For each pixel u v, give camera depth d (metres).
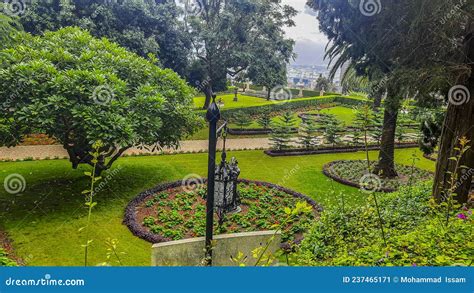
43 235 5.50
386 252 2.93
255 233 4.33
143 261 4.94
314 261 3.51
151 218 6.25
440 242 2.95
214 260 4.13
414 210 4.98
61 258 4.88
